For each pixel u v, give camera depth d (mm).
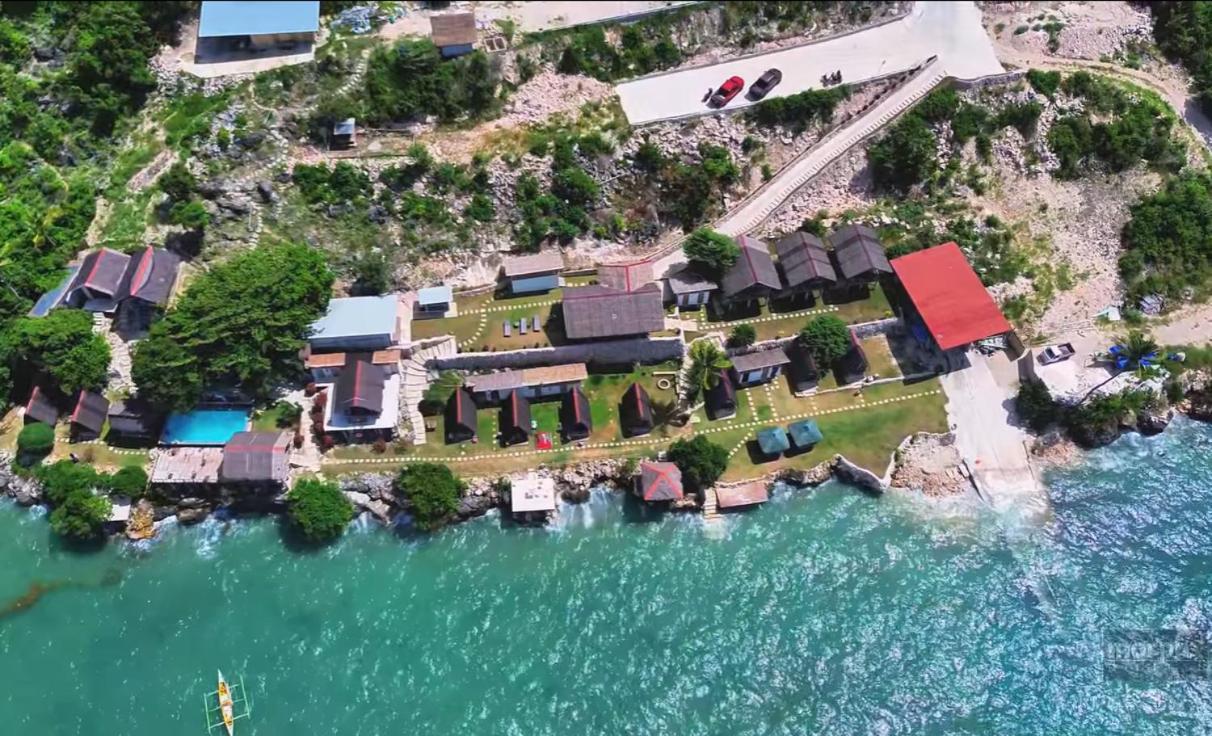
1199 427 100562
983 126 113125
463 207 105750
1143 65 119875
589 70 111625
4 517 91875
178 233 101875
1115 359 100750
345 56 107438
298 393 97438
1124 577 88125
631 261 106938
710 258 102125
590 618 85500
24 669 81875
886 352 103688
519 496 91000
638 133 108125
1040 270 108250
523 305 103250
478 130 107875
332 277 99250
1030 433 98750
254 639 83875
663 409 98688
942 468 96062
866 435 97562
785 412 99188
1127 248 110312
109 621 85062
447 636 84125
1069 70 116500
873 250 104500
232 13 108250
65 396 95875
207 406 95688
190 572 88500
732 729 78250
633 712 79312
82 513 87875
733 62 114688
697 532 91812
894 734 77812
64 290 98812
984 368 102312
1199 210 110125
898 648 83188
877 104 111250
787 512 93625
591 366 101688
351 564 89250
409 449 95125
